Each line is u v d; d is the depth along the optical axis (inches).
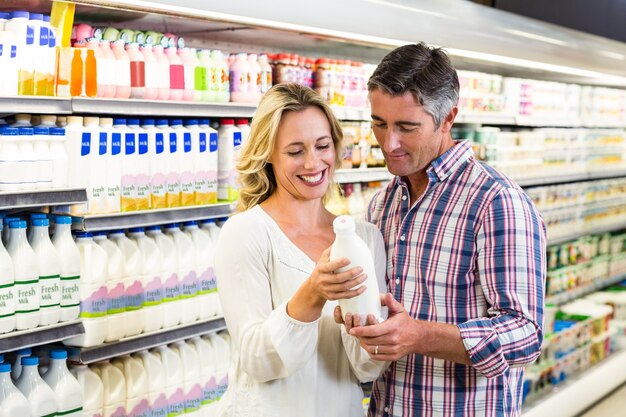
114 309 115.3
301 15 112.0
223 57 130.0
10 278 102.0
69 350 112.4
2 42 98.7
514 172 190.7
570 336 200.2
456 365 78.4
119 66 113.8
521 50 161.8
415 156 77.4
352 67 151.6
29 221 110.7
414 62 74.9
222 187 132.0
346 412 78.7
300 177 76.5
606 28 251.9
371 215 89.4
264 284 75.9
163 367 126.6
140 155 117.6
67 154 109.1
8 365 102.7
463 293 78.0
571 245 218.5
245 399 77.5
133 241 120.3
